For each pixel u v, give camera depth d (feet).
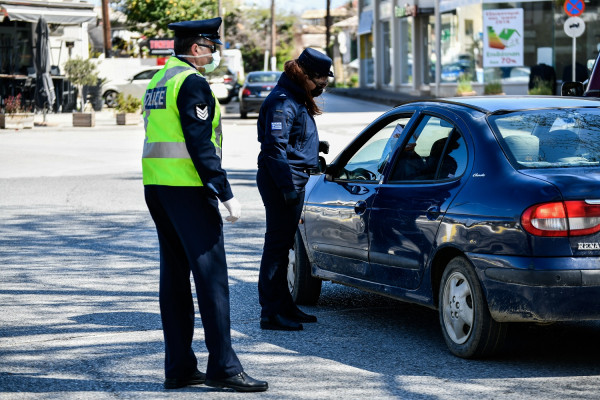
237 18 295.69
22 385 18.97
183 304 18.80
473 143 20.88
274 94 23.27
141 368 20.21
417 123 23.02
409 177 22.54
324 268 25.59
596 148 20.54
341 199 24.54
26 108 112.78
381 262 22.89
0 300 27.32
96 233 39.60
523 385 18.57
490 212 19.47
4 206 47.85
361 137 25.27
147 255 34.68
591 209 18.60
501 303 19.20
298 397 17.97
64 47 135.13
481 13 119.44
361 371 19.80
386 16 166.09
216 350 18.24
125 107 107.55
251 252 34.78
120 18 198.08
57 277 30.68
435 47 135.13
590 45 113.50
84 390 18.62
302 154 23.49
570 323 24.39
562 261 18.48
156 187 18.17
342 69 260.83
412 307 26.48
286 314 24.20
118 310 25.96
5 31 119.65
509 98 22.89
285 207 23.62
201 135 17.62
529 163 20.03
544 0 115.65
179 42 18.45
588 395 17.87
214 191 17.70
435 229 20.89
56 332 23.50
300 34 347.15
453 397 17.81
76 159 71.61
